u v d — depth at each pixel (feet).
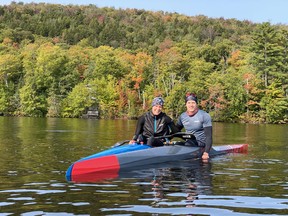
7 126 76.69
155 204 14.33
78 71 209.15
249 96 164.86
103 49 257.55
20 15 423.64
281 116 160.97
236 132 73.36
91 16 445.37
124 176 20.12
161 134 26.68
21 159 26.22
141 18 451.53
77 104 174.91
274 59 175.22
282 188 17.44
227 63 218.18
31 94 183.52
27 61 199.62
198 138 28.17
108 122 114.42
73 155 28.81
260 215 13.17
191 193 16.22
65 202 14.58
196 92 168.04
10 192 16.17
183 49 239.71
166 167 23.27
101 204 14.30
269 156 29.81
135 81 192.13
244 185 18.04
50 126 79.51
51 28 377.09
